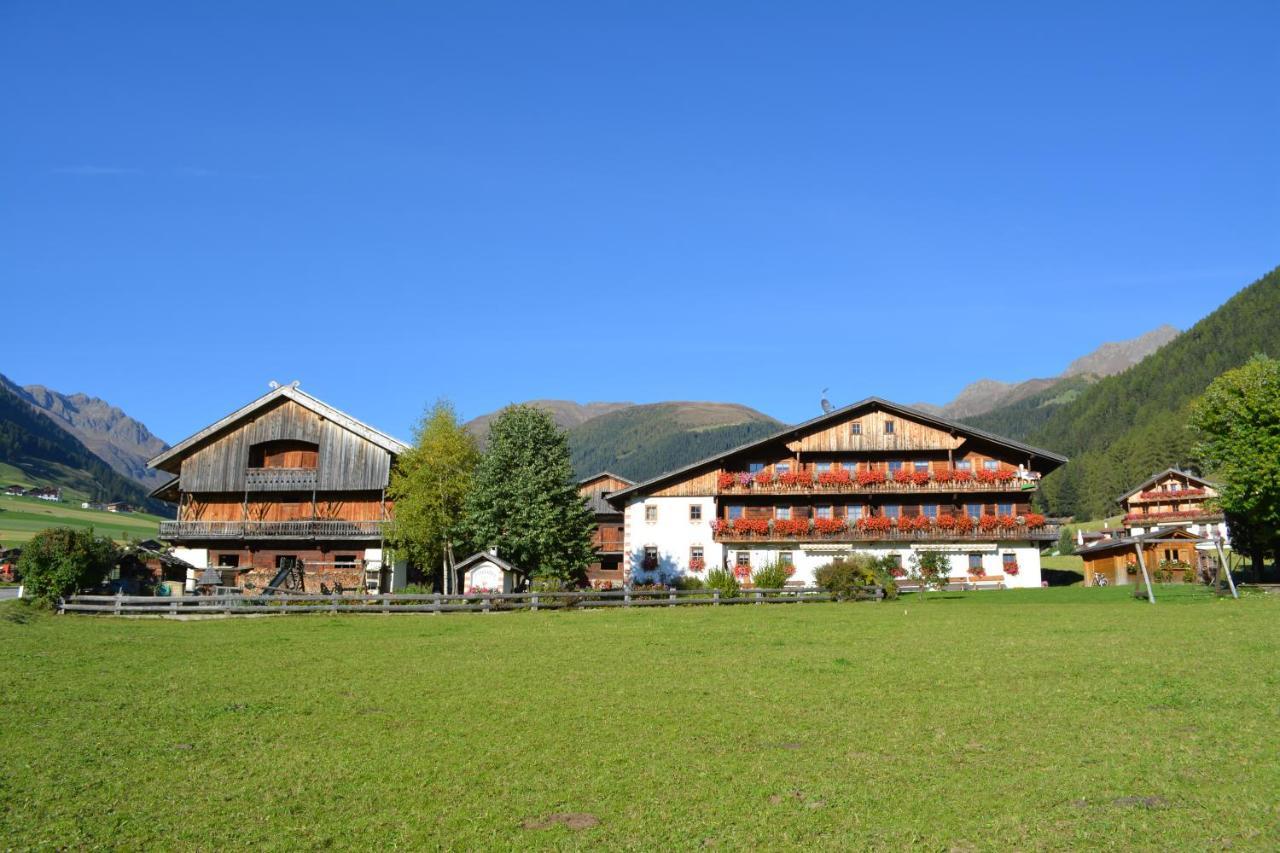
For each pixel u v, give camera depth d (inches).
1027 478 2311.8
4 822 526.3
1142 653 948.0
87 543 1768.0
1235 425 1932.8
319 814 536.4
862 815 509.7
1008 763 586.9
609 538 2955.2
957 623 1288.1
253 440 2396.7
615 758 626.2
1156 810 497.4
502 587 1844.2
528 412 2237.9
